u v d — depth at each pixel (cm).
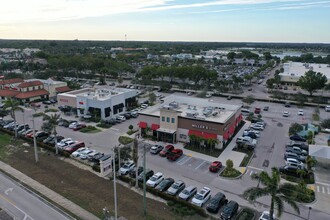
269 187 2642
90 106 6981
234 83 11069
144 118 5819
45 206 3250
